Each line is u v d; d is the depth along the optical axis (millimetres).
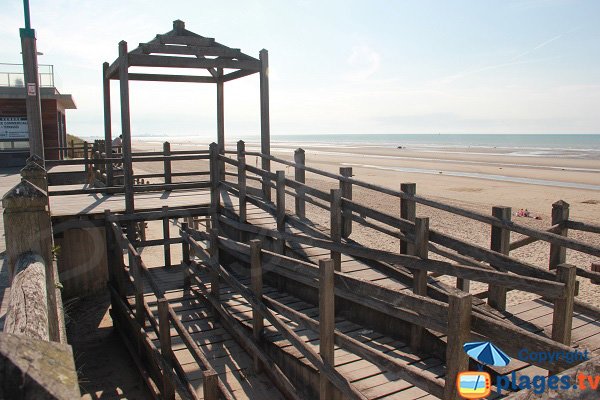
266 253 4941
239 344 5863
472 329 2801
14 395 988
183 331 4441
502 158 56531
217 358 5574
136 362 6094
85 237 8523
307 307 6078
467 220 16172
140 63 8188
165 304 4824
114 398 5602
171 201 9414
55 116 19797
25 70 7871
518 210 18703
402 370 3318
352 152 74812
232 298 6633
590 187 26641
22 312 2072
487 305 5242
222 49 8773
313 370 4375
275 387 5016
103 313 8234
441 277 9164
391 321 4930
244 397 4855
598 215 17828
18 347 1064
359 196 22344
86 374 6180
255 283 5094
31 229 3436
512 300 7918
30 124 7980
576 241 3928
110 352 6867
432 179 30828
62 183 15438
